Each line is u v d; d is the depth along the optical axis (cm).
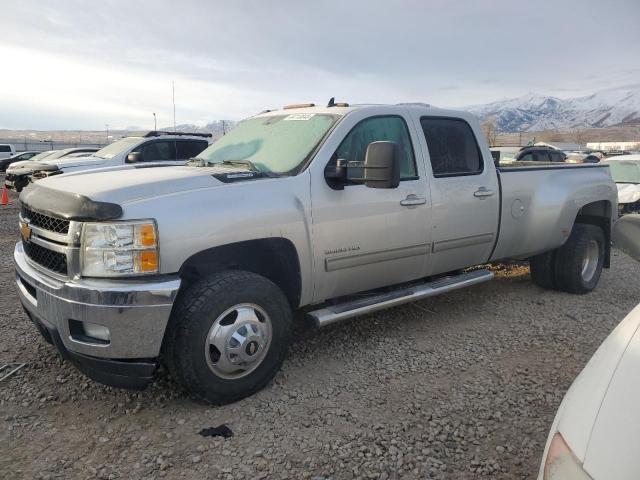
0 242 902
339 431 319
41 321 332
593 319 523
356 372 399
